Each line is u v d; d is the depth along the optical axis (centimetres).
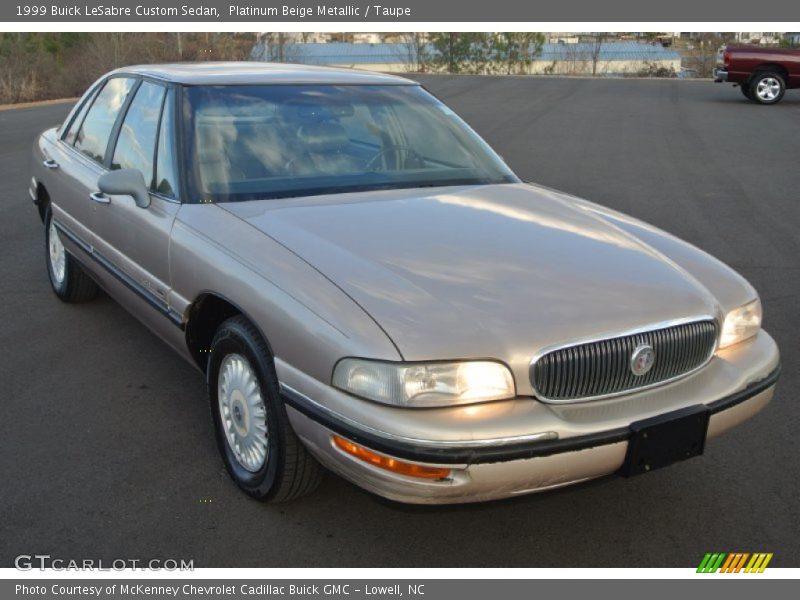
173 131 389
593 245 336
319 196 371
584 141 1449
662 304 298
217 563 302
